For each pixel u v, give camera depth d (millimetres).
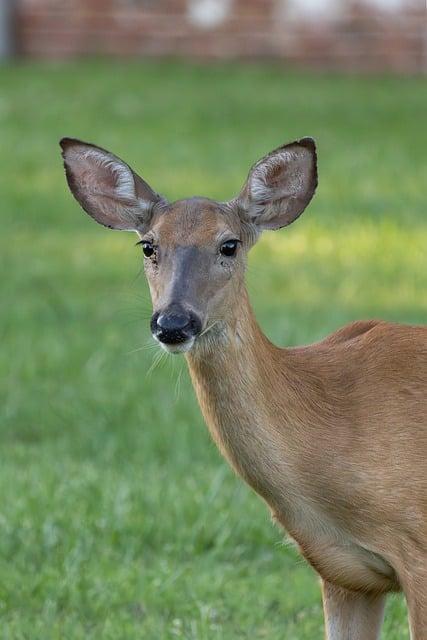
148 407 13836
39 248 20453
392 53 38094
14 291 18281
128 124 29234
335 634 8898
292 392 8547
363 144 26812
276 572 10820
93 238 21031
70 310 17344
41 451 12992
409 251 19547
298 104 31688
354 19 38188
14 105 31406
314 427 8492
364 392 8609
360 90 33844
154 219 9125
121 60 39031
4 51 39375
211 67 37875
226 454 8656
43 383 14750
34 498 11461
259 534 11133
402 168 24625
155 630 9641
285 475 8500
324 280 18328
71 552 10719
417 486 8359
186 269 8508
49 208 22734
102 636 9555
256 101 32062
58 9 39562
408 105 31547
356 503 8406
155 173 24281
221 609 10016
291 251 19672
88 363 15203
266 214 9242
